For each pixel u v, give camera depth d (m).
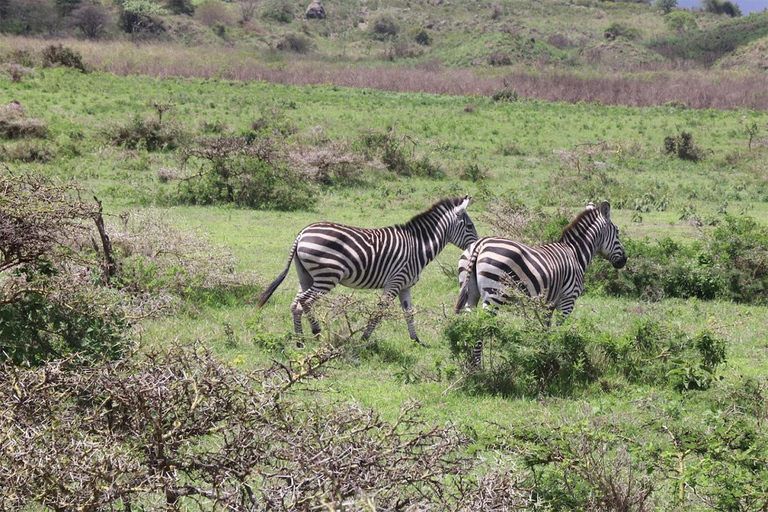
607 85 83.81
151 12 128.38
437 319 16.58
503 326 13.66
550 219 26.31
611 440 9.74
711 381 13.50
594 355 14.20
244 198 32.25
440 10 171.38
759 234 23.14
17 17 114.88
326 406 7.20
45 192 9.90
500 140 55.06
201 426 6.66
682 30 158.88
